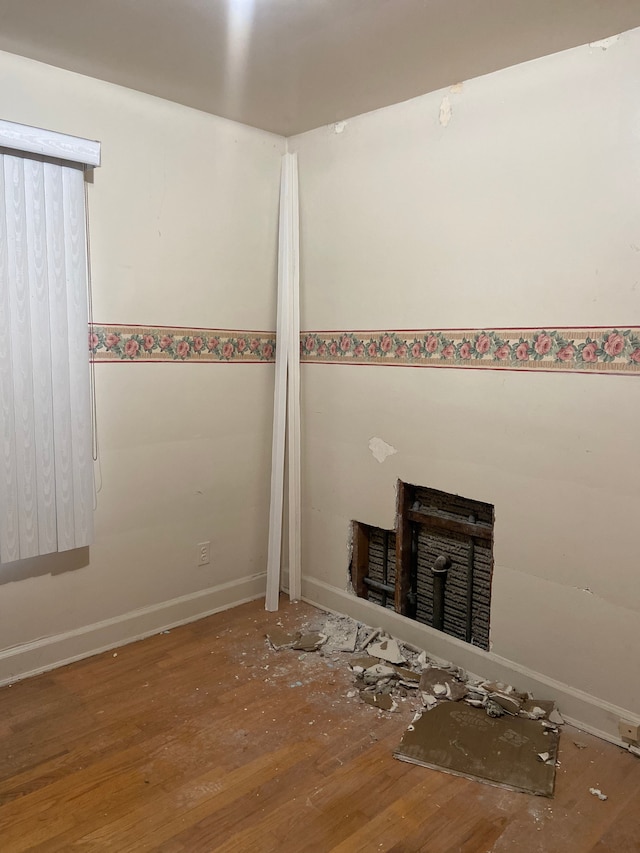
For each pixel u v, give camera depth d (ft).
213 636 9.46
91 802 6.17
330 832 5.85
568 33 6.64
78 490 8.22
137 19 6.50
